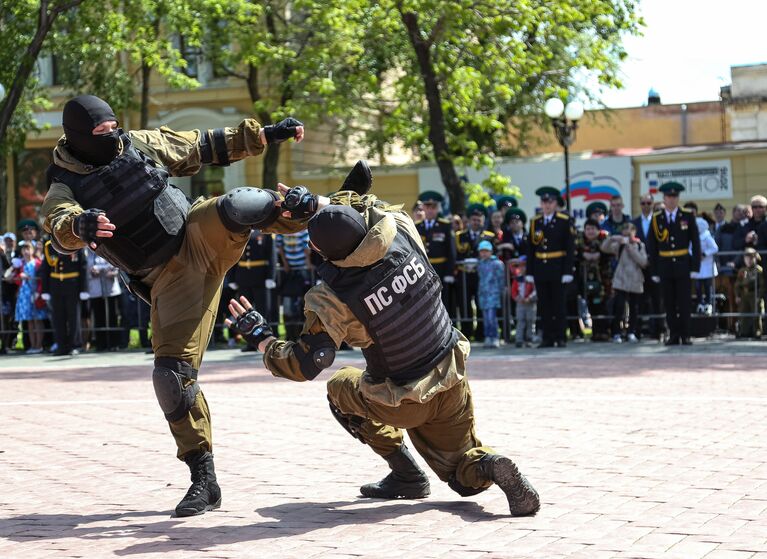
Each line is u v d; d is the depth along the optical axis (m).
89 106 5.44
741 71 36.09
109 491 6.59
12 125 25.91
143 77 27.00
